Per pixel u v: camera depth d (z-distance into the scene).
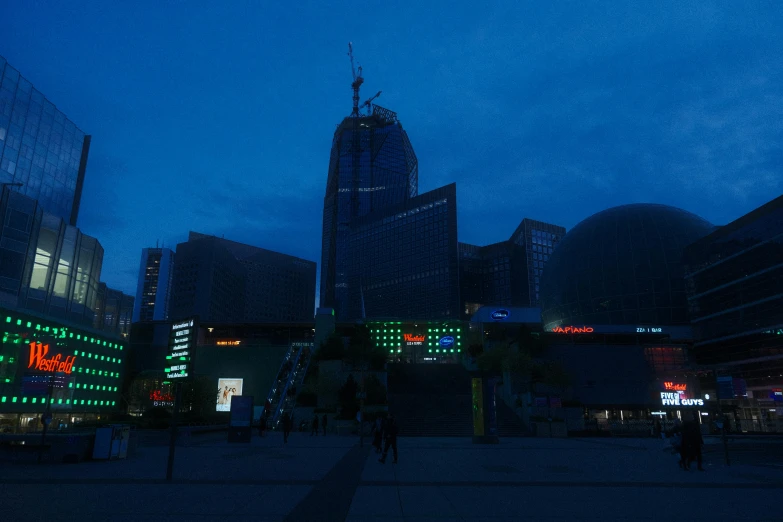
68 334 65.12
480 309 88.81
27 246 66.44
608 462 22.88
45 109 90.62
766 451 29.47
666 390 67.81
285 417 34.44
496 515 10.84
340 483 15.42
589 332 78.62
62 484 14.30
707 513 11.15
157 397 73.00
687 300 85.62
